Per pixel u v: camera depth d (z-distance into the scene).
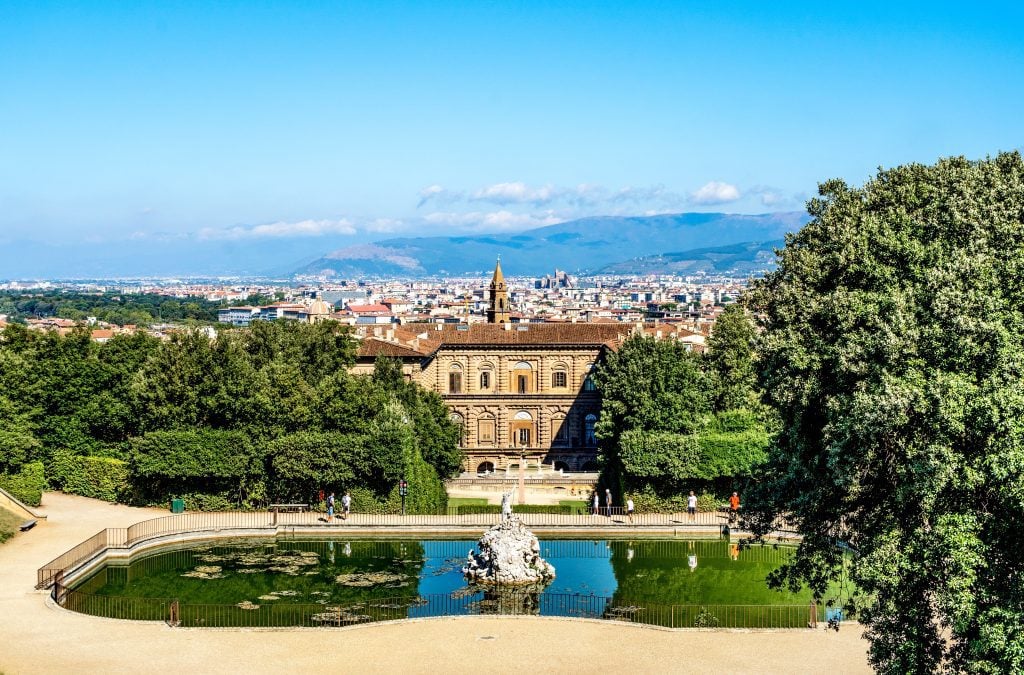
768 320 90.62
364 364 154.62
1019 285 50.75
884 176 80.88
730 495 110.00
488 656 60.59
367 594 79.12
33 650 60.84
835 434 53.62
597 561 91.50
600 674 57.53
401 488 107.31
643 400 115.88
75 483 111.25
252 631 65.19
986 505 45.69
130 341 126.69
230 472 106.12
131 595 77.94
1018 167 71.88
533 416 163.12
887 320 53.91
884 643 47.88
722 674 57.62
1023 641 40.66
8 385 112.12
